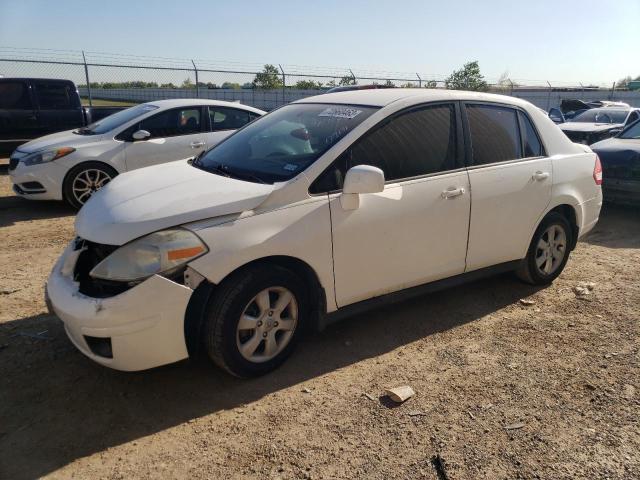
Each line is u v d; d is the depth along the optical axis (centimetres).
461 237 397
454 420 295
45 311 414
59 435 278
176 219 294
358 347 375
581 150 498
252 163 366
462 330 403
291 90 2241
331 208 332
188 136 805
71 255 321
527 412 302
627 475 255
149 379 329
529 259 463
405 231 364
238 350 314
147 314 283
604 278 512
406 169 370
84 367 340
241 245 300
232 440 276
